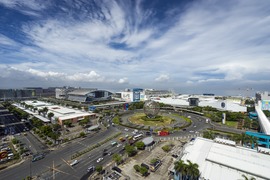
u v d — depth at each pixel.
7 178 61.59
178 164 51.94
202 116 180.88
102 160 76.19
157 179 61.47
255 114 162.62
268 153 65.38
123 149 88.62
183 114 190.62
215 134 115.00
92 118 165.38
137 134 113.25
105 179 60.41
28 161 74.75
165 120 155.38
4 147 89.31
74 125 140.12
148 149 88.31
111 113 186.62
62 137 107.81
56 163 73.19
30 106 195.75
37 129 121.94
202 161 59.47
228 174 51.88
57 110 180.25
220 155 61.47
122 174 64.44
